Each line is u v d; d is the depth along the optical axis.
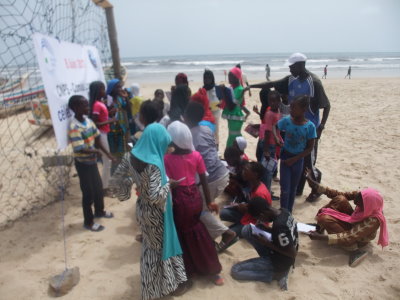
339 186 5.31
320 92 4.39
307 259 3.50
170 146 2.88
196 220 2.96
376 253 3.56
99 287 3.08
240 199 4.51
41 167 5.94
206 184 3.02
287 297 2.92
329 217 3.68
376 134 8.48
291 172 3.98
